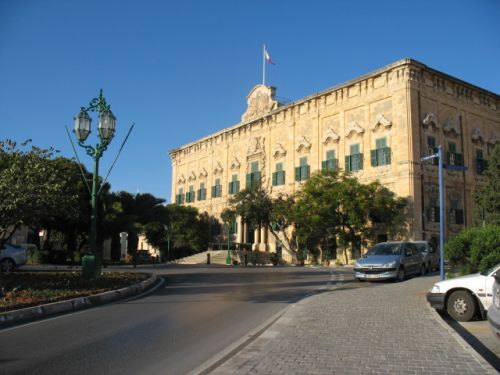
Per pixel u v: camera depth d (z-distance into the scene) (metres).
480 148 41.28
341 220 37.47
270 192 48.03
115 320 10.84
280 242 45.84
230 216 45.12
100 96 18.95
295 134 46.00
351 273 26.53
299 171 44.81
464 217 38.44
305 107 45.12
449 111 39.16
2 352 7.81
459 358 6.77
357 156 39.28
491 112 43.19
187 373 6.60
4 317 10.65
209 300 14.45
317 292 16.52
